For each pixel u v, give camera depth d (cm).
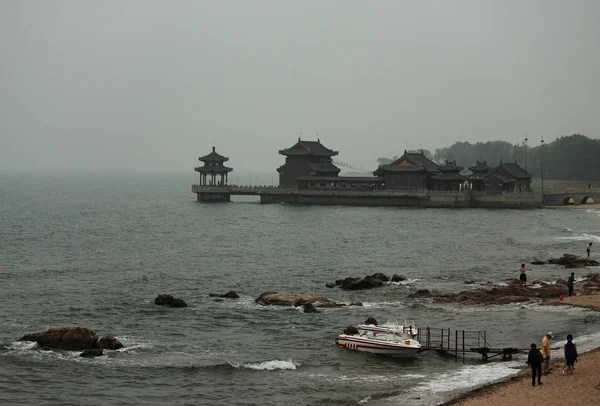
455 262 12788
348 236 17075
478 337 7138
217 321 8088
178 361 6550
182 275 11312
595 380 5547
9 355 6562
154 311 8569
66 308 8725
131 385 5928
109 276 11181
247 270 11875
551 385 5478
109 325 7919
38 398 5647
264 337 7444
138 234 17575
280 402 5547
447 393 5609
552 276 11131
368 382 5975
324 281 10812
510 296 9081
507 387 5534
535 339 7238
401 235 17212
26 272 11462
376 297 9400
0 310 8594
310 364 6525
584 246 15012
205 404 5547
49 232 17625
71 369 6266
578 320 7988
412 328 7169
